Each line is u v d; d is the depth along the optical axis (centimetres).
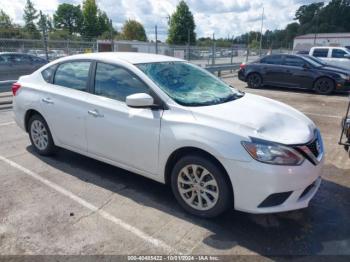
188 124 320
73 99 416
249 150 291
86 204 356
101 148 396
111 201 364
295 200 302
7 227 312
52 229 310
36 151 503
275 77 1283
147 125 346
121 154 378
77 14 6956
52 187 395
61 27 6944
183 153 333
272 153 288
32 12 6119
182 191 338
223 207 313
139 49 2339
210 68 1599
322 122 738
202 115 322
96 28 6769
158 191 389
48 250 281
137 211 344
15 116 510
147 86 357
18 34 3356
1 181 409
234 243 294
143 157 357
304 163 298
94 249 283
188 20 5625
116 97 380
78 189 390
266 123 319
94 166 459
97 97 396
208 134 307
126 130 362
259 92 1218
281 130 315
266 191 289
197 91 377
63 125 433
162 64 400
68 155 498
